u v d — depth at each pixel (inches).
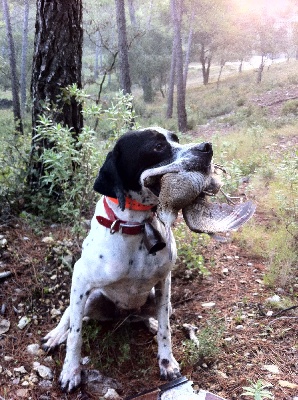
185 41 604.1
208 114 329.1
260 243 69.5
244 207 38.2
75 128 74.5
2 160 77.0
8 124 219.5
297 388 42.0
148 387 43.7
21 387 43.6
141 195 40.1
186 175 35.4
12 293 55.4
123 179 40.1
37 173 73.9
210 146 36.6
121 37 184.9
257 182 100.3
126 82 188.9
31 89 75.0
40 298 55.1
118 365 46.4
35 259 60.5
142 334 51.6
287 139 162.1
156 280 44.3
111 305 48.5
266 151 140.7
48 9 70.2
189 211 37.1
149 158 38.6
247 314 53.6
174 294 58.2
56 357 47.6
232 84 477.4
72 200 68.3
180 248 62.7
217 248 70.4
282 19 568.1
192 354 46.0
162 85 565.0
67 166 61.9
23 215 69.5
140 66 484.1
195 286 60.1
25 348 48.6
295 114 247.3
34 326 51.9
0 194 72.0
